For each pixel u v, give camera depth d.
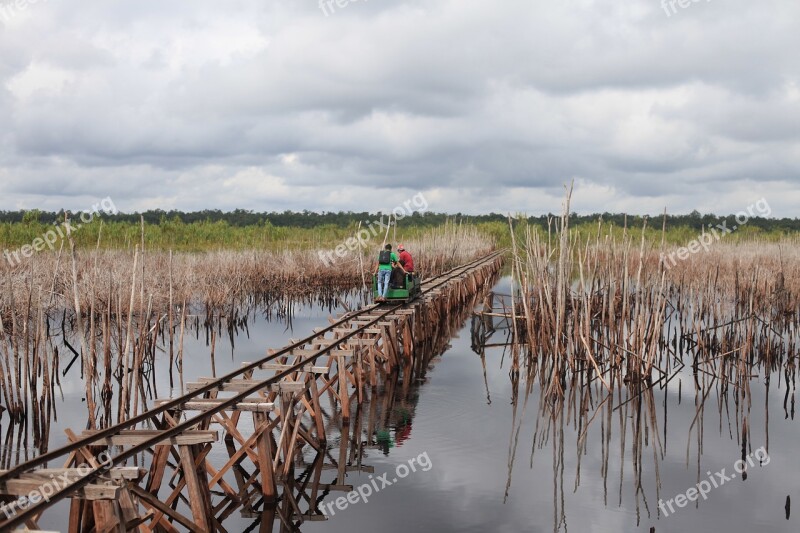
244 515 10.72
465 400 18.28
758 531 10.48
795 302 25.30
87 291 22.23
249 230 59.50
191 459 8.91
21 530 6.33
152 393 18.38
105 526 7.38
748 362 21.41
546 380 20.50
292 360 20.94
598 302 24.72
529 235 22.30
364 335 19.58
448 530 10.28
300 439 14.09
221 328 29.03
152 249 39.94
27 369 15.53
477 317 33.25
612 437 15.30
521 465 13.37
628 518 10.95
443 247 45.03
